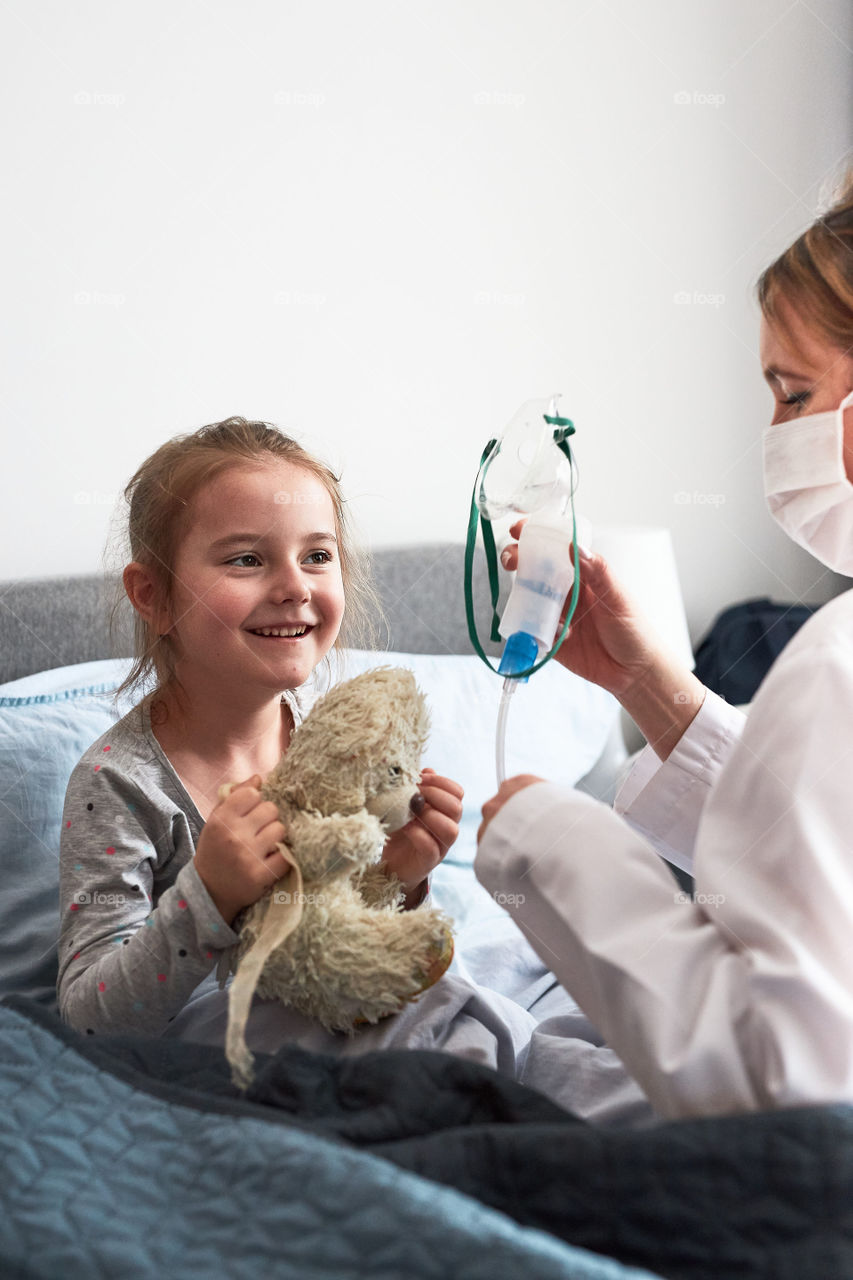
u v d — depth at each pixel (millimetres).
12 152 1489
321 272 1767
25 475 1541
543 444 837
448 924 823
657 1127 583
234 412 1709
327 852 800
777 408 825
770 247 2227
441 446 1922
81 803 1023
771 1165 551
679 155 2113
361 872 872
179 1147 670
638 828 1017
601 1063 847
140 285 1605
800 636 667
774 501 839
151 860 1023
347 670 1452
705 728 992
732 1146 556
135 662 1277
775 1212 543
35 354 1535
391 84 1799
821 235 741
